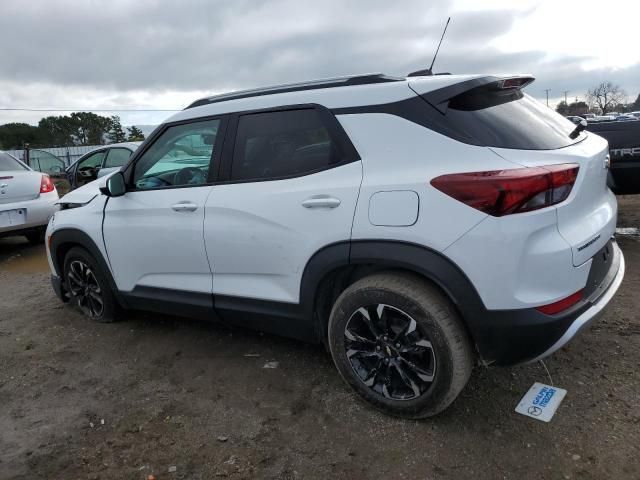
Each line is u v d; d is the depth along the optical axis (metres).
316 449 2.62
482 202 2.31
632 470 2.31
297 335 3.13
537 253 2.31
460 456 2.48
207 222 3.26
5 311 4.96
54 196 7.55
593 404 2.80
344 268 2.79
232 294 3.27
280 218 2.91
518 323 2.34
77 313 4.70
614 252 3.00
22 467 2.60
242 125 3.21
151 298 3.77
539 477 2.32
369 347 2.79
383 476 2.40
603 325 3.69
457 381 2.52
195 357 3.69
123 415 3.03
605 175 2.89
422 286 2.55
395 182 2.53
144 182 3.72
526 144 2.50
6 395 3.33
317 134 2.88
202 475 2.49
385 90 2.72
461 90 2.59
